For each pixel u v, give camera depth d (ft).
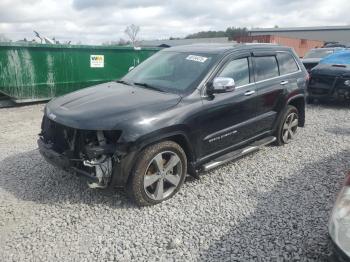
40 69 35.55
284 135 21.74
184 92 15.34
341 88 33.63
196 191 15.56
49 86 36.52
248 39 109.70
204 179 16.80
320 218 13.33
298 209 14.03
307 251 11.41
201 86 15.60
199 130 15.31
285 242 11.89
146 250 11.57
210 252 11.46
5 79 33.60
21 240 12.05
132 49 42.88
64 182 16.17
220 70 16.47
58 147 14.53
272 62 20.15
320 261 10.95
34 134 24.49
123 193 15.17
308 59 46.55
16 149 20.94
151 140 13.52
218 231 12.58
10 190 15.52
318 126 27.12
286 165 18.72
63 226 12.85
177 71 16.81
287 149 21.22
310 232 12.42
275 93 19.76
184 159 14.96
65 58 37.22
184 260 11.09
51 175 16.92
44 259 11.13
